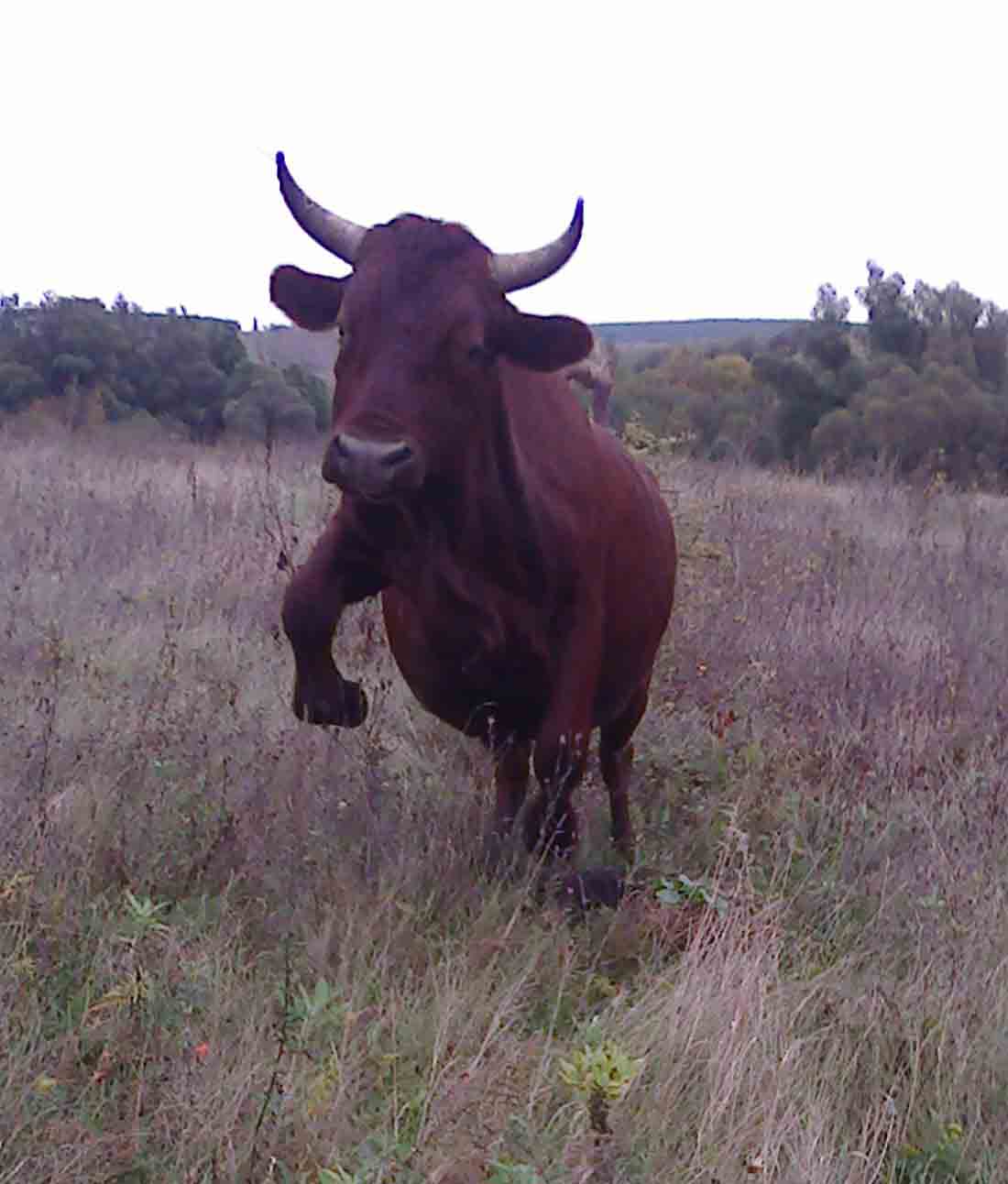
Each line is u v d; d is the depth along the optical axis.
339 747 5.63
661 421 23.69
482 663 4.92
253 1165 3.16
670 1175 3.34
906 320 26.20
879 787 5.94
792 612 8.59
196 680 6.69
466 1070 3.54
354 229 4.61
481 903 4.79
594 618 5.02
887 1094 3.82
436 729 6.60
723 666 7.43
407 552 4.69
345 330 4.37
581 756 4.96
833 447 23.53
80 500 11.36
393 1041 3.81
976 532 12.50
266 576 8.91
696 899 4.81
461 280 4.36
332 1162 3.23
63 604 7.96
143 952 3.94
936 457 22.72
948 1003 4.07
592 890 4.91
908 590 9.98
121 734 5.57
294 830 4.97
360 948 4.25
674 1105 3.58
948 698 7.33
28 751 4.84
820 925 4.97
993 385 25.89
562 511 4.84
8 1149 3.11
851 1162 3.49
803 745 6.40
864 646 7.90
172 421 23.97
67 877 4.31
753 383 26.00
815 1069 3.88
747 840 5.18
